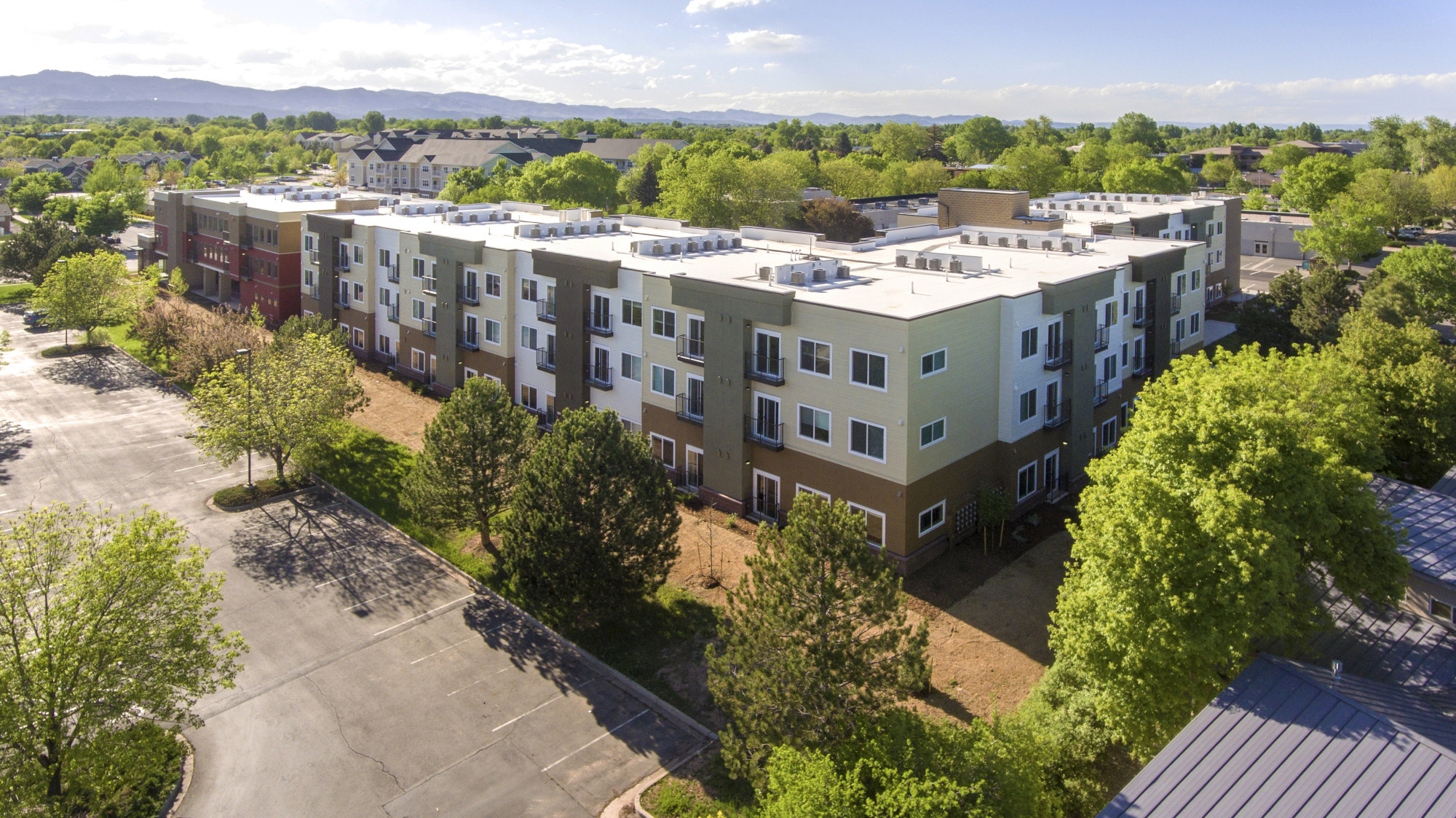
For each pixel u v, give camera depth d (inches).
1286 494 964.0
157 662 978.7
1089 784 975.0
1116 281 1943.9
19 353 3006.9
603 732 1162.6
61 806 920.9
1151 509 955.3
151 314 2839.6
